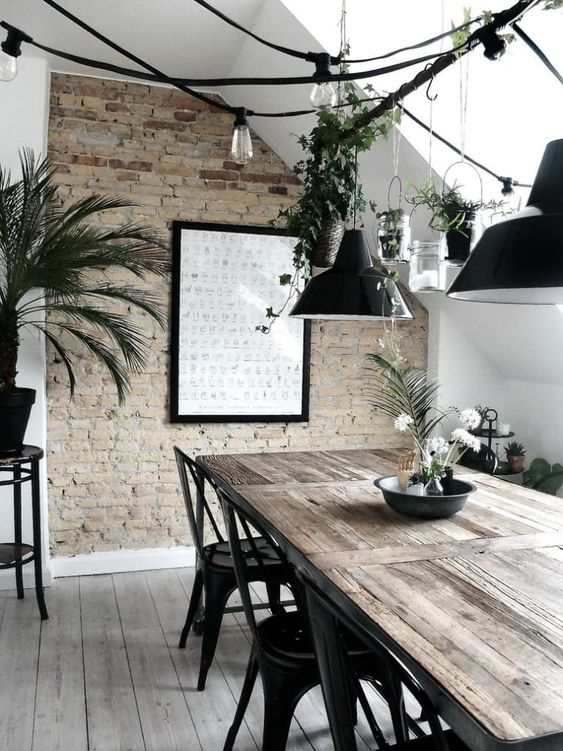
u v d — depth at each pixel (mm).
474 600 1610
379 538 2088
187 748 2357
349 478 2949
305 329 4406
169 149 4141
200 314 4223
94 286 4039
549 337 3711
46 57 3715
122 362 4109
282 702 1955
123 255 3439
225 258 4242
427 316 4668
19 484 3658
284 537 2092
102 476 4109
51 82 3936
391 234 2496
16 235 3305
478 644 1385
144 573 4113
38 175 3381
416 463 2576
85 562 4059
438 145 3156
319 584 1802
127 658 3002
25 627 3301
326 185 2936
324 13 2982
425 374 4566
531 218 1235
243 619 3473
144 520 4195
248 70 3650
